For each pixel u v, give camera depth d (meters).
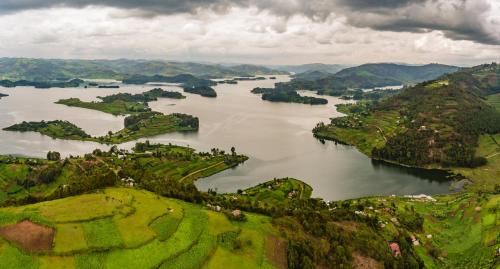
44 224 143.12
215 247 152.88
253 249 157.25
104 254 136.38
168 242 148.38
